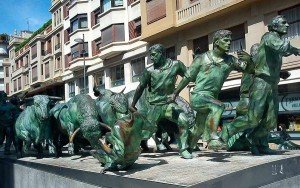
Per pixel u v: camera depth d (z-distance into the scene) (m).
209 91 5.30
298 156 4.83
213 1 17.09
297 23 14.62
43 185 6.39
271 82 5.03
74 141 8.05
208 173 4.12
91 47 28.95
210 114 5.08
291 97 14.58
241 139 6.11
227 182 3.88
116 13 24.70
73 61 29.75
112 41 24.72
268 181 4.30
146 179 4.09
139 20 23.45
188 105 6.37
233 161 4.80
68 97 33.34
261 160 4.69
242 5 16.03
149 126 4.82
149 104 5.89
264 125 5.20
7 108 9.23
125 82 24.58
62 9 35.06
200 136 5.52
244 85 5.63
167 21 19.39
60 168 5.77
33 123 7.72
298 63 14.00
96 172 4.85
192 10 18.30
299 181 4.69
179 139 5.66
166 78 5.71
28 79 46.12
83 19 29.62
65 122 7.53
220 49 5.25
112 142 4.79
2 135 9.75
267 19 15.55
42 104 7.31
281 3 14.91
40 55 40.72
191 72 5.44
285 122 14.77
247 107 5.40
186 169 4.54
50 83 35.88
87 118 5.93
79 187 5.22
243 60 5.15
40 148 8.11
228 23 17.06
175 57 19.98
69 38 33.12
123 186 4.34
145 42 22.44
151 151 7.36
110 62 25.92
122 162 4.76
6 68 56.66
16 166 7.79
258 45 5.52
